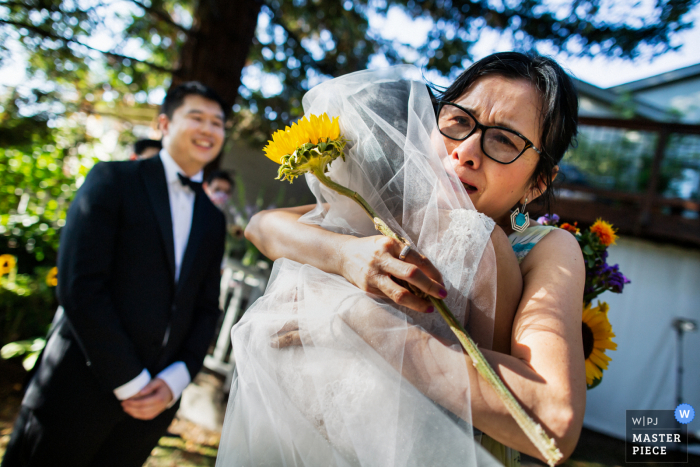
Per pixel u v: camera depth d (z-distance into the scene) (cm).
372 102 95
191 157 211
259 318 94
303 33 572
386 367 77
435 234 84
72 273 163
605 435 565
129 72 470
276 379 86
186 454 310
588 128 750
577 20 432
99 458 176
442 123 100
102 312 163
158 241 184
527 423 62
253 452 85
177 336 189
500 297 83
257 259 422
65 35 400
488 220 86
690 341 577
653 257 618
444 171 88
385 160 92
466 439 73
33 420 167
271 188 703
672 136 716
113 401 170
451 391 73
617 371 598
